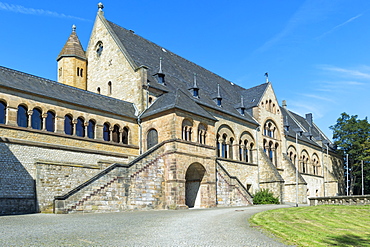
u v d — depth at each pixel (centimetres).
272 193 4666
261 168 5150
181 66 5238
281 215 2322
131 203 2823
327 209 2950
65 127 3133
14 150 2689
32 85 3023
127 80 4062
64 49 4594
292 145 6400
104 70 4397
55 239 1280
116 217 2117
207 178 3503
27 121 2869
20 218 2020
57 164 2728
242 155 4953
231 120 4775
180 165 3200
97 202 2570
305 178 6725
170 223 1811
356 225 1945
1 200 2433
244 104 5609
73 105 3192
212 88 5300
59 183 2720
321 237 1465
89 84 4575
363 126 7750
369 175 7800
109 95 4272
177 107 3322
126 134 3659
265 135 5547
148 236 1381
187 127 3462
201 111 3653
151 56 4709
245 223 1853
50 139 2958
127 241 1266
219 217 2166
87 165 2911
